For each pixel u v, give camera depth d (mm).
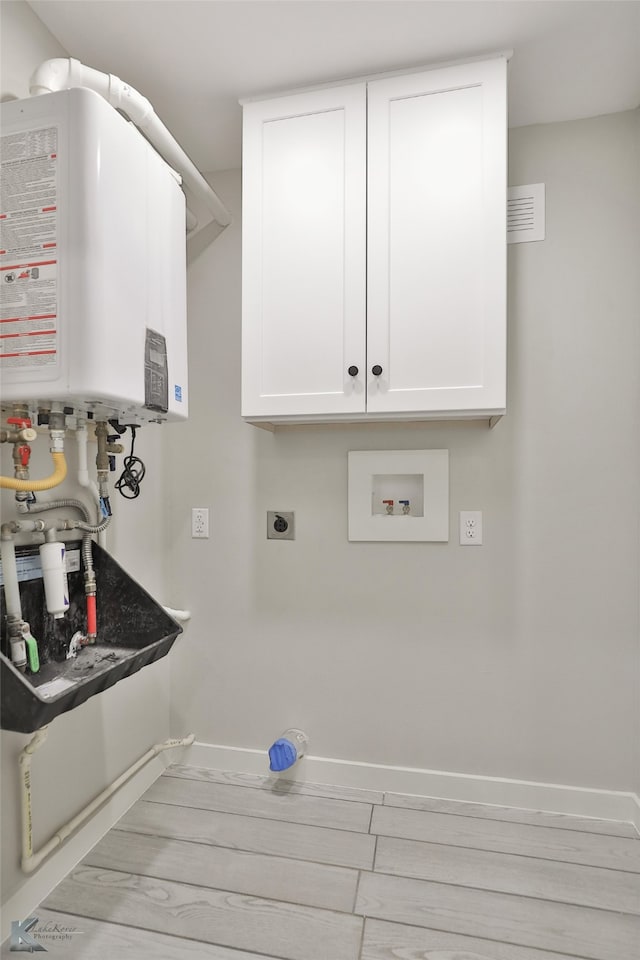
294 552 1810
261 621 1835
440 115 1391
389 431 1742
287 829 1508
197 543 1891
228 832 1493
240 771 1832
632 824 1544
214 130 1689
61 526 1259
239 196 1871
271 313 1496
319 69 1435
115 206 1043
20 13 1231
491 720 1661
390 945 1126
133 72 1452
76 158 988
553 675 1624
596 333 1604
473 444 1682
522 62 1400
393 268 1416
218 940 1137
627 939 1143
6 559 1105
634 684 1573
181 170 1542
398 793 1704
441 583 1698
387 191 1420
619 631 1585
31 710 898
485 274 1362
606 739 1591
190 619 1896
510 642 1652
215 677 1871
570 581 1617
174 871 1337
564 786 1608
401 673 1723
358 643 1757
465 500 1685
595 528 1603
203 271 1893
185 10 1245
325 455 1789
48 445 1336
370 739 1741
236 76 1460
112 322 1029
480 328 1366
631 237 1584
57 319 994
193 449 1895
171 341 1259
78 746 1413
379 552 1744
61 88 1147
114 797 1546
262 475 1838
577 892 1272
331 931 1159
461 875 1326
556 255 1626
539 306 1635
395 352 1413
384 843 1447
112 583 1354
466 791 1664
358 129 1440
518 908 1223
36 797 1259
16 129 1023
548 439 1632
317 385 1465
